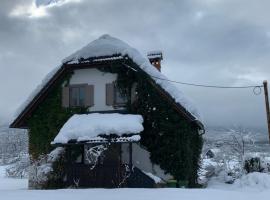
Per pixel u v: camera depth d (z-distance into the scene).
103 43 22.34
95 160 20.03
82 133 19.58
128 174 19.14
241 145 27.61
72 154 21.08
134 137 18.64
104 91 22.06
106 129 19.34
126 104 21.41
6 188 23.03
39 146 23.05
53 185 21.23
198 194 14.96
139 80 21.22
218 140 28.55
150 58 27.30
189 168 20.70
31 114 23.58
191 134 21.48
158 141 20.66
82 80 22.64
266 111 22.91
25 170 28.52
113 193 15.48
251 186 20.75
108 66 22.02
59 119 22.69
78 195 14.99
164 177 20.41
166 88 20.53
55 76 22.56
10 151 49.59
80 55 22.30
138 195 14.74
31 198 14.19
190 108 20.33
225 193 15.70
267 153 27.77
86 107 22.14
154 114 20.86
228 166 25.78
